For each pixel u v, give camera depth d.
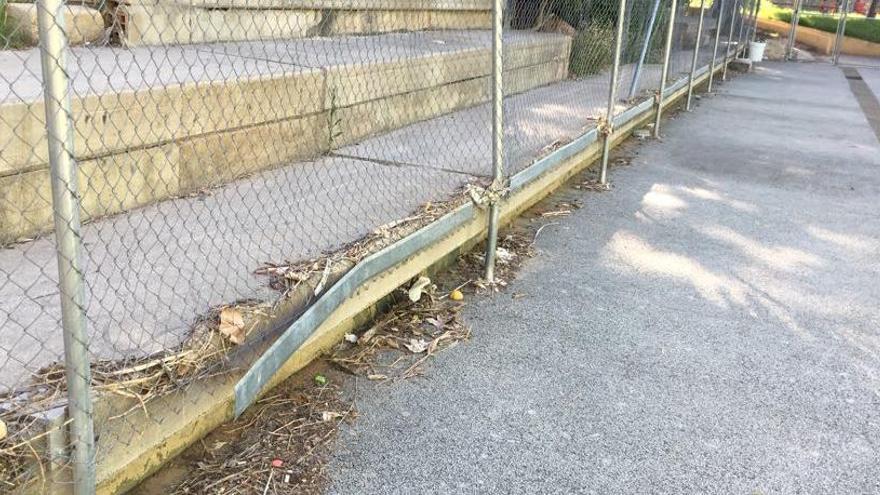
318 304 2.94
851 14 32.91
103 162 3.45
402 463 2.70
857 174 8.16
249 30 5.76
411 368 3.37
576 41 8.34
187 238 3.38
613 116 7.07
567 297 4.29
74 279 1.90
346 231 3.59
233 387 2.59
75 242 1.90
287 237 3.46
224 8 5.43
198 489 2.43
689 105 11.88
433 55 6.14
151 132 3.68
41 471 1.92
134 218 3.57
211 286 2.87
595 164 7.73
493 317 3.96
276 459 2.63
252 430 2.78
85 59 4.25
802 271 4.99
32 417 1.91
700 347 3.77
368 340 3.58
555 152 5.45
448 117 6.47
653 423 3.06
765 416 3.16
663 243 5.38
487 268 4.43
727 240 5.56
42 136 3.20
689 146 9.08
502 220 5.27
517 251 4.99
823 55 25.98
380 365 3.38
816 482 2.74
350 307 3.36
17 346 2.28
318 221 3.72
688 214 6.17
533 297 4.25
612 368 3.50
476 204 4.29
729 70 18.58
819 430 3.08
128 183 3.41
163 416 2.31
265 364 2.57
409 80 5.89
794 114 12.29
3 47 4.04
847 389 3.43
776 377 3.51
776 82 16.91
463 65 6.63
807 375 3.54
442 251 4.09
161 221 3.56
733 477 2.74
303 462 2.64
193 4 4.94
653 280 4.65
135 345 2.36
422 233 3.71
